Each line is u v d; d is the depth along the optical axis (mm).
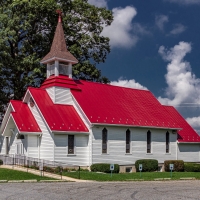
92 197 18656
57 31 41344
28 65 46531
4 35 43969
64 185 24266
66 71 40500
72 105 39219
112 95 43531
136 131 41406
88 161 36656
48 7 46469
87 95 40562
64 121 35969
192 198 18906
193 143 48125
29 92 37969
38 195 19062
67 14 50562
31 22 47500
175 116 49625
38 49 50062
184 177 33719
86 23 52750
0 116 48531
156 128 43188
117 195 19562
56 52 39656
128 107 43031
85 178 29484
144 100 47031
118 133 39375
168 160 42531
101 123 37000
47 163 33656
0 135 41812
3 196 18641
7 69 46656
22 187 22594
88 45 52188
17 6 46906
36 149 36312
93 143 36750
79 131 35938
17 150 38031
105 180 29172
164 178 32219
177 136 46812
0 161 36594
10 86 48188
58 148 34781
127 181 29109
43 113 35531
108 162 38000
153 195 19828
